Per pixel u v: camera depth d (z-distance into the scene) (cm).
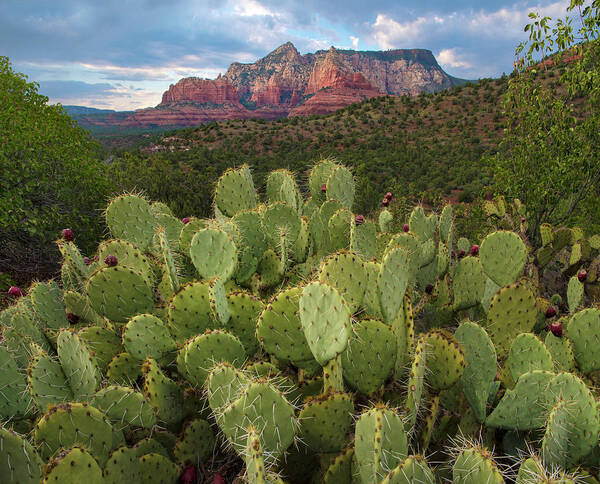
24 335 245
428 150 5828
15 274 800
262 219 339
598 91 660
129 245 304
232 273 280
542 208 750
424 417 199
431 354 200
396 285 213
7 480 133
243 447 145
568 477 138
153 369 201
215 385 172
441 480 187
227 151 6538
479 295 339
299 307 191
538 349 230
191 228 367
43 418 154
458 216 1050
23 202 755
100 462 162
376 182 4319
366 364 201
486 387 211
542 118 750
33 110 939
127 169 1831
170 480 188
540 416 195
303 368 217
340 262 219
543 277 630
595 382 262
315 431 175
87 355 196
